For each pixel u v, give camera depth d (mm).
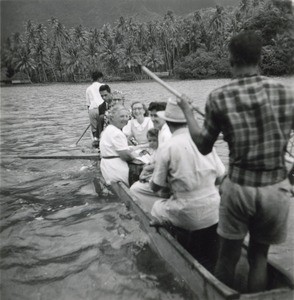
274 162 2463
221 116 2480
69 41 66062
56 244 4258
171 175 3396
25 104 23969
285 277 2811
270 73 30297
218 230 2740
